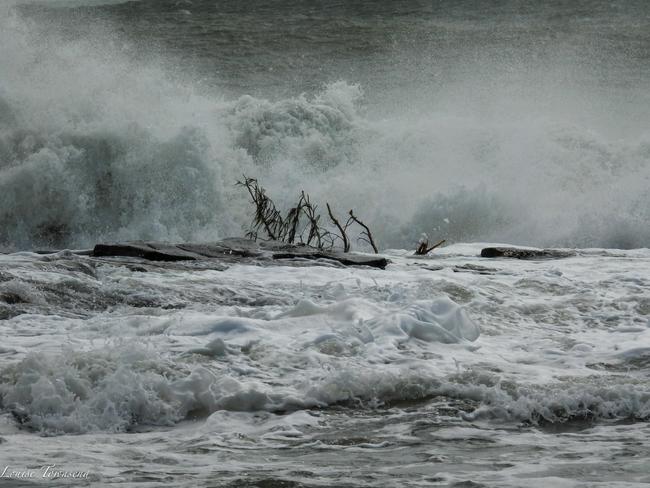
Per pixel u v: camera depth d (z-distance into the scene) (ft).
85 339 87.20
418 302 96.37
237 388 71.61
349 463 55.98
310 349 84.69
